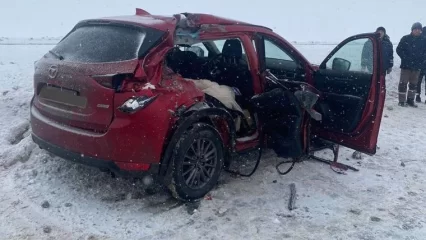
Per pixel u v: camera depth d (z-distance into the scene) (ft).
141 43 13.48
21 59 39.40
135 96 12.80
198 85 16.63
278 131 16.98
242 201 14.98
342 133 17.72
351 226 13.74
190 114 14.17
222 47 18.02
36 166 16.38
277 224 13.65
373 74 16.66
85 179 15.71
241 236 12.91
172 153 13.82
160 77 13.55
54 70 13.85
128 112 12.69
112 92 12.73
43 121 14.44
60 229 12.83
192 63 18.34
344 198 15.66
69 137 13.50
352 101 17.39
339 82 18.20
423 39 31.27
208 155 14.98
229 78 18.13
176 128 13.82
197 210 14.20
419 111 30.99
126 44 13.57
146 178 14.05
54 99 14.25
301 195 15.69
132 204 14.38
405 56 31.65
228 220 13.74
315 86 19.11
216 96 16.30
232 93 17.13
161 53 13.64
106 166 13.07
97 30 14.79
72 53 14.24
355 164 19.19
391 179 17.62
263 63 17.51
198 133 14.37
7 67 33.40
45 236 12.48
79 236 12.53
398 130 25.09
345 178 17.48
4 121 20.84
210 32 15.49
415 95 34.47
